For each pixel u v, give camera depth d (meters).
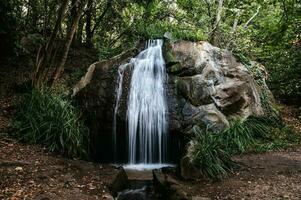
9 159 6.72
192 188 6.27
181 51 9.54
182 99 8.89
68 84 10.84
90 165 7.28
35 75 9.19
